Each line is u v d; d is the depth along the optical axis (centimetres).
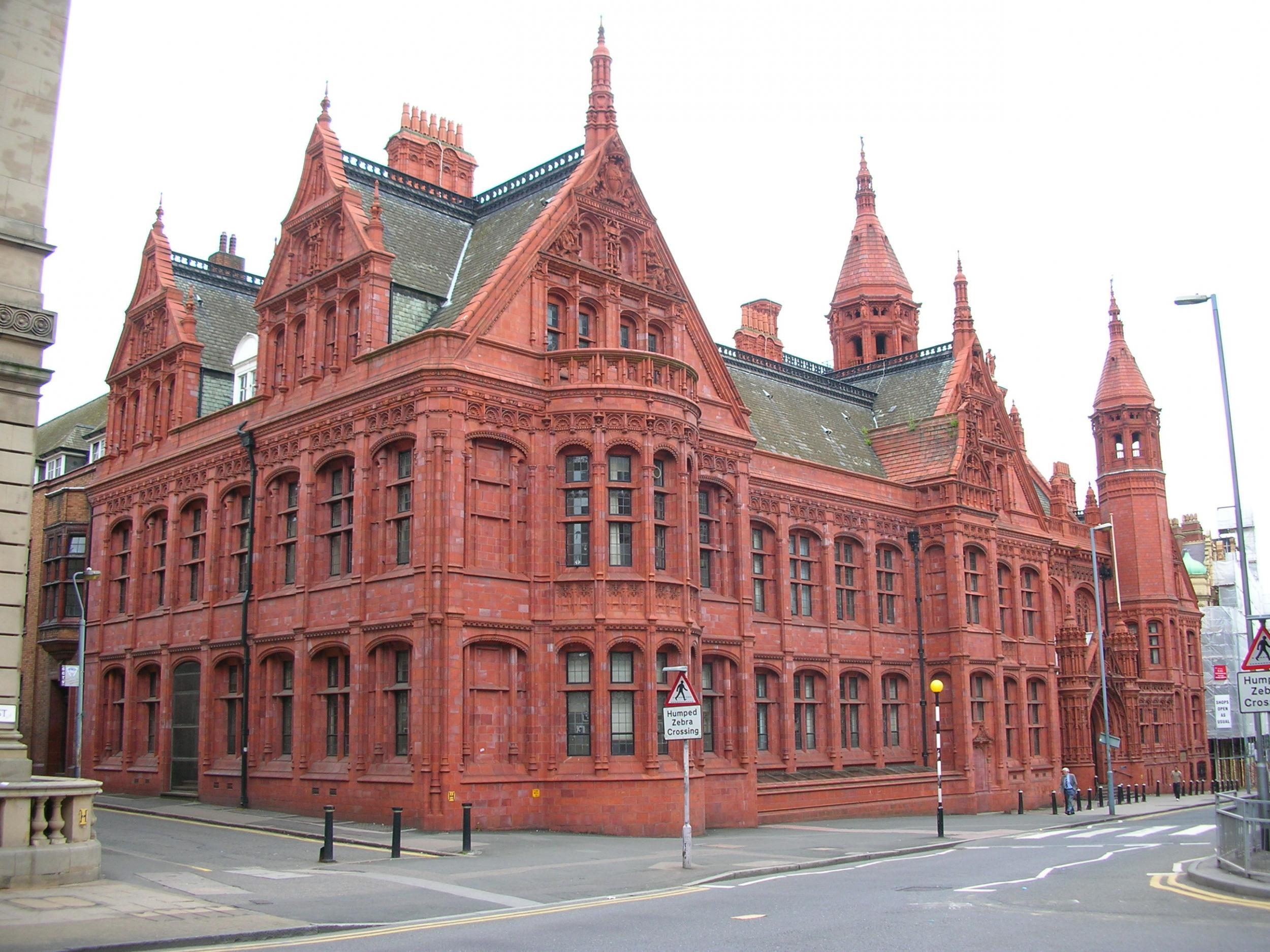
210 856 2466
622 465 3425
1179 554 7700
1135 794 6238
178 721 4091
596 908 1838
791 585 4709
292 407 3734
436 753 3022
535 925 1659
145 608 4372
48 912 1691
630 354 3444
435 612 3080
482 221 4081
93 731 4503
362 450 3384
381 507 3341
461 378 3212
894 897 1962
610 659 3297
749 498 4494
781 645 4547
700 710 2419
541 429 3388
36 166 2203
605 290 3709
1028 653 5700
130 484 4522
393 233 3788
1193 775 7219
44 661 5025
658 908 1828
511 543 3300
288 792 3472
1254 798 2388
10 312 2111
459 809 3028
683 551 3444
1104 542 7200
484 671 3192
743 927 1623
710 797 3788
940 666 5194
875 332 6831
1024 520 5928
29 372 2123
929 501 5344
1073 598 6519
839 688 4791
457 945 1483
